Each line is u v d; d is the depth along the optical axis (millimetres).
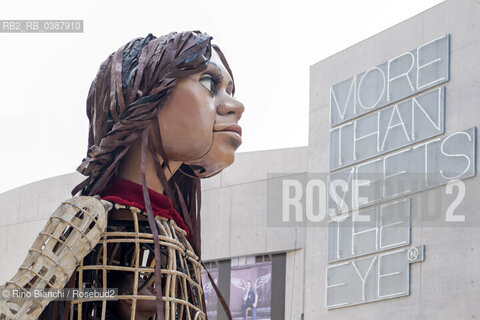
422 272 18250
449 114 18734
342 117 20875
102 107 3660
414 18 19969
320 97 21672
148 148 3594
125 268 3338
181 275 3459
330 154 20906
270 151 21609
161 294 3211
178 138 3568
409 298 18281
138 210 3471
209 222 21734
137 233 3389
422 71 19422
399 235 18875
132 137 3506
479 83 18328
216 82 3717
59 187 20406
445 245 18047
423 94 19281
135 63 3637
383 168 19672
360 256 19531
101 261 3533
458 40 18953
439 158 18625
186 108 3566
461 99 18578
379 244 19188
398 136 19594
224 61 3863
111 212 3520
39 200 20609
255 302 20594
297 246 20625
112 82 3605
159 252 3277
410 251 18516
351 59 21172
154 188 3652
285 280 20531
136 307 3436
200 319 3602
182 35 3631
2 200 21172
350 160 20453
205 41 3625
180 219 3742
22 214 20734
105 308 3338
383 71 20312
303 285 20266
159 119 3570
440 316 17656
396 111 19750
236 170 21781
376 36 20750
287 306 20297
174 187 3922
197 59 3568
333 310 19578
